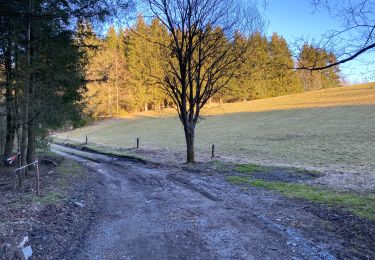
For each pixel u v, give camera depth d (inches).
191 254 223.1
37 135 608.7
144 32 757.9
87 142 1501.0
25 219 274.4
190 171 598.2
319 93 2637.8
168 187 460.8
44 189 406.0
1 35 425.4
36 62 469.4
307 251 223.6
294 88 2920.8
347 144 916.0
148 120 2401.6
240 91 2746.1
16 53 438.6
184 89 683.4
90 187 465.4
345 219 276.8
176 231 269.6
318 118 1581.0
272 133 1301.7
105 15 455.2
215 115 2235.5
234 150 934.4
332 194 371.9
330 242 236.2
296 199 357.4
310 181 485.4
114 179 545.6
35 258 212.1
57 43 553.0
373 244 227.5
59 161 772.0
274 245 235.8
